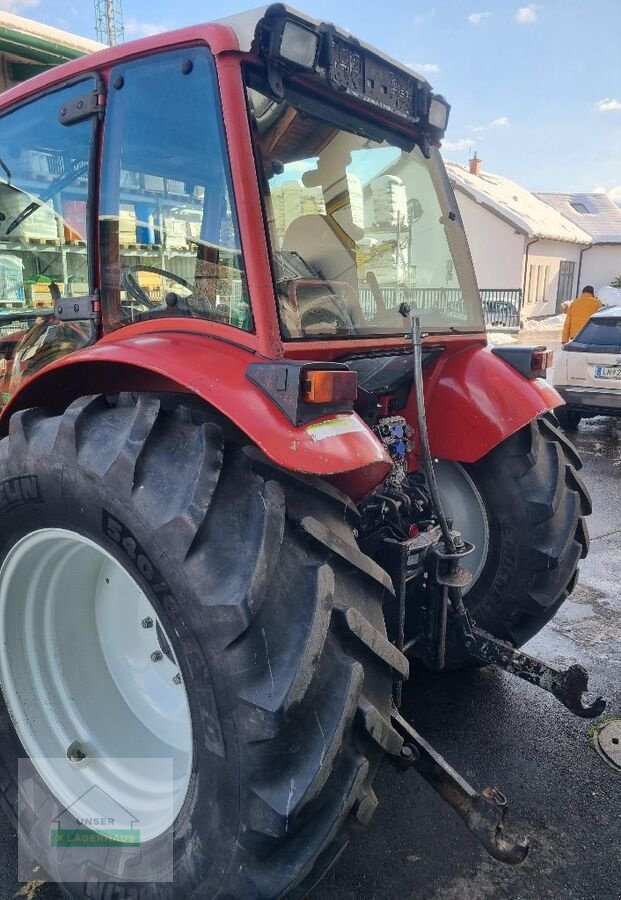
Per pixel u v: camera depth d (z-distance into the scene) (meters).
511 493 2.69
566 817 2.29
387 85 2.24
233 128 1.79
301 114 2.02
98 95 2.06
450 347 2.75
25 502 1.88
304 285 2.01
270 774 1.44
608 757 2.59
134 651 2.18
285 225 1.95
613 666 3.27
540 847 2.16
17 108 2.35
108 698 2.17
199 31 1.82
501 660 2.35
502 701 2.93
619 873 2.07
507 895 1.99
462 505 2.82
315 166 2.09
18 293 2.48
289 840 1.48
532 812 2.31
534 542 2.67
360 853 2.12
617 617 3.80
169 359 1.74
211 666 1.48
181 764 1.95
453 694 2.98
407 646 2.33
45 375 2.01
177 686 2.06
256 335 1.80
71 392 2.16
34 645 2.16
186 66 1.87
